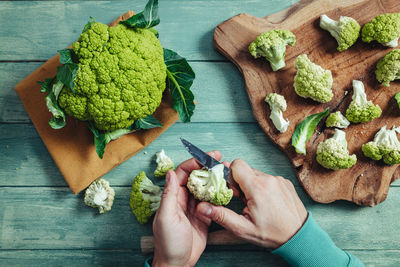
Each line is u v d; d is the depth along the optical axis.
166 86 0.60
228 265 0.61
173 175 0.54
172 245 0.54
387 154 0.59
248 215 0.56
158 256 0.56
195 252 0.58
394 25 0.58
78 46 0.52
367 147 0.59
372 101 0.60
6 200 0.61
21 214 0.61
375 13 0.60
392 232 0.61
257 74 0.60
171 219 0.53
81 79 0.52
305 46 0.60
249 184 0.56
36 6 0.61
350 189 0.60
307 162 0.60
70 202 0.61
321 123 0.60
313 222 0.57
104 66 0.52
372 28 0.58
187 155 0.62
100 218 0.61
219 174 0.54
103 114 0.54
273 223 0.56
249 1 0.62
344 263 0.56
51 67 0.59
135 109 0.55
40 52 0.61
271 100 0.58
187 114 0.59
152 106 0.56
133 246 0.61
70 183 0.59
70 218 0.61
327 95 0.58
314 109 0.60
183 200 0.58
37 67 0.61
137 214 0.59
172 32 0.62
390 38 0.58
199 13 0.62
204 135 0.62
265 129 0.60
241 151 0.62
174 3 0.62
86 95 0.54
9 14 0.61
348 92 0.60
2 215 0.61
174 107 0.59
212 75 0.62
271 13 0.62
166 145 0.62
